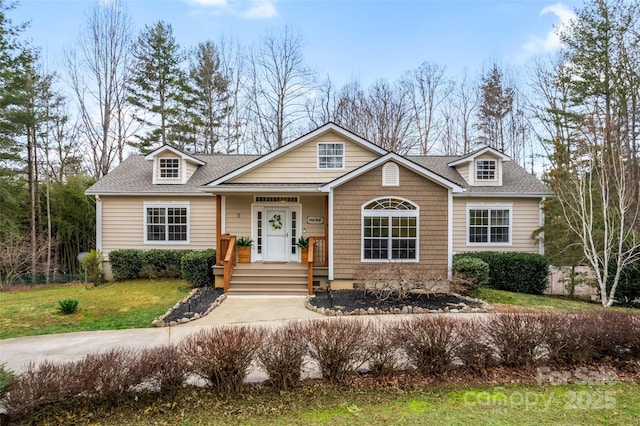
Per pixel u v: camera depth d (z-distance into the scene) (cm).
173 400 432
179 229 1470
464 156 1644
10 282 1716
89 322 853
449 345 510
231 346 453
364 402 434
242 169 1308
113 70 2342
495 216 1489
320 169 1346
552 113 2047
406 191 1151
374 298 1041
